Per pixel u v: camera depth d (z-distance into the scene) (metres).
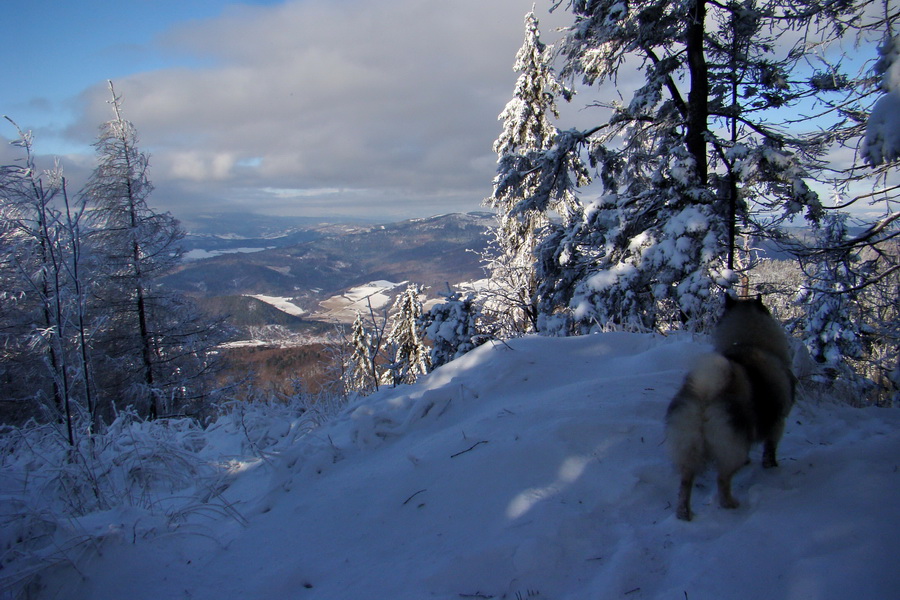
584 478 3.67
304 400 8.72
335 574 3.42
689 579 2.60
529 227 18.47
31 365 16.36
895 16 6.43
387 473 4.46
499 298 18.16
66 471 5.30
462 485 3.88
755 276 14.24
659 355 5.60
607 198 13.45
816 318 18.48
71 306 6.68
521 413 4.64
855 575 2.30
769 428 3.51
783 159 10.86
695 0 11.26
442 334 15.64
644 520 3.26
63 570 3.67
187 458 6.21
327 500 4.36
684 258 11.01
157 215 19.41
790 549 2.65
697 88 12.42
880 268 7.85
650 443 4.00
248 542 4.12
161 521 4.54
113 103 18.73
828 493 3.11
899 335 10.96
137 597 3.55
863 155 3.65
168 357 19.86
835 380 6.46
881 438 3.79
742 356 3.73
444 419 5.28
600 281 12.29
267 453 5.73
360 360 10.38
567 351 6.24
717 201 11.91
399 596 2.98
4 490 5.16
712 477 3.69
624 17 12.05
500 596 2.81
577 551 3.02
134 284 18.62
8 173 6.49
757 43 12.11
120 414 8.20
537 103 18.70
